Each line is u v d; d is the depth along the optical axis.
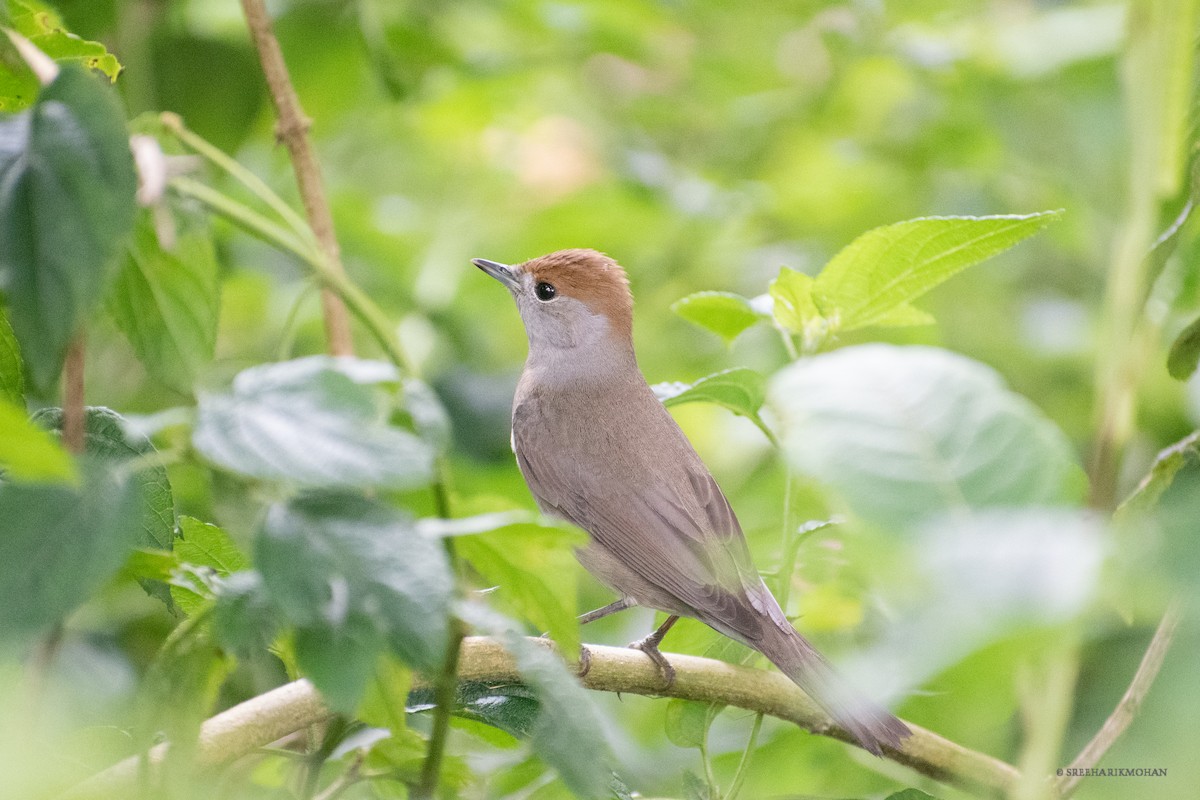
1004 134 13.48
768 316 7.64
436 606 3.47
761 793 8.88
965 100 14.61
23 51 4.06
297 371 3.55
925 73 14.53
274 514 3.58
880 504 3.19
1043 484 3.20
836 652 8.73
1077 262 15.48
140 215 4.61
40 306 3.40
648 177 14.02
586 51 14.52
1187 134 5.28
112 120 3.56
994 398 3.34
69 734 4.57
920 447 3.28
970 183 15.09
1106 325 3.93
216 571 5.65
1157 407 11.97
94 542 3.37
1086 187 13.18
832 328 7.22
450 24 14.45
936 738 6.85
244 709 5.00
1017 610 2.59
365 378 3.77
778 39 15.56
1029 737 3.77
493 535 4.03
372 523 3.58
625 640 11.95
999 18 14.55
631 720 10.20
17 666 3.76
